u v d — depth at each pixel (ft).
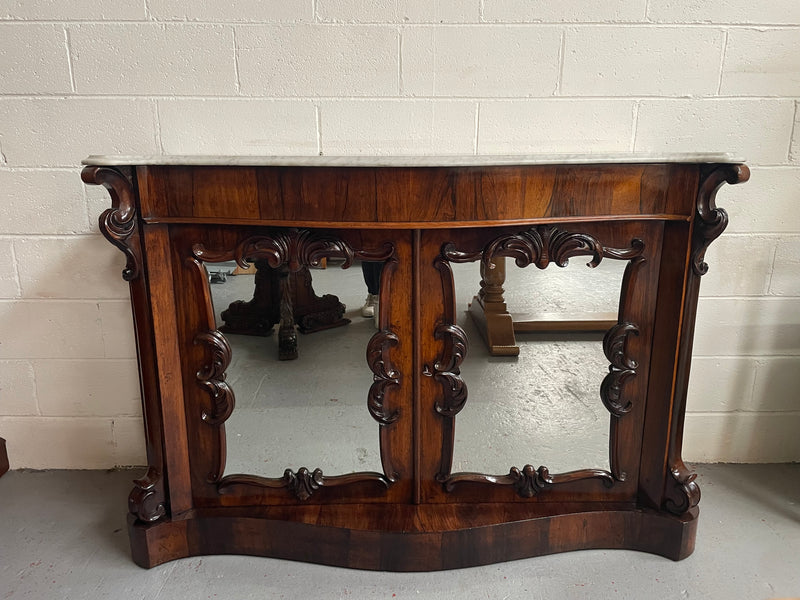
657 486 4.57
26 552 4.61
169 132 4.97
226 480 4.57
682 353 4.31
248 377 4.48
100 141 4.99
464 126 5.01
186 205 4.01
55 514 5.08
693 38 4.88
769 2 4.82
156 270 4.14
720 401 5.72
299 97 4.91
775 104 5.03
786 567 4.47
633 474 4.66
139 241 4.07
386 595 4.18
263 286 4.33
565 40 4.85
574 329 4.42
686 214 4.09
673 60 4.92
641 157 3.89
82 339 5.43
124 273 4.09
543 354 4.43
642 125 5.06
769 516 5.07
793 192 5.22
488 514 4.49
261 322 4.40
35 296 5.31
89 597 4.15
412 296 4.21
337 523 4.39
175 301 4.29
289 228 4.09
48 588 4.24
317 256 4.11
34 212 5.13
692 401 5.73
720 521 5.00
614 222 4.20
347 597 4.17
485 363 4.41
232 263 4.24
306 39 4.79
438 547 4.34
